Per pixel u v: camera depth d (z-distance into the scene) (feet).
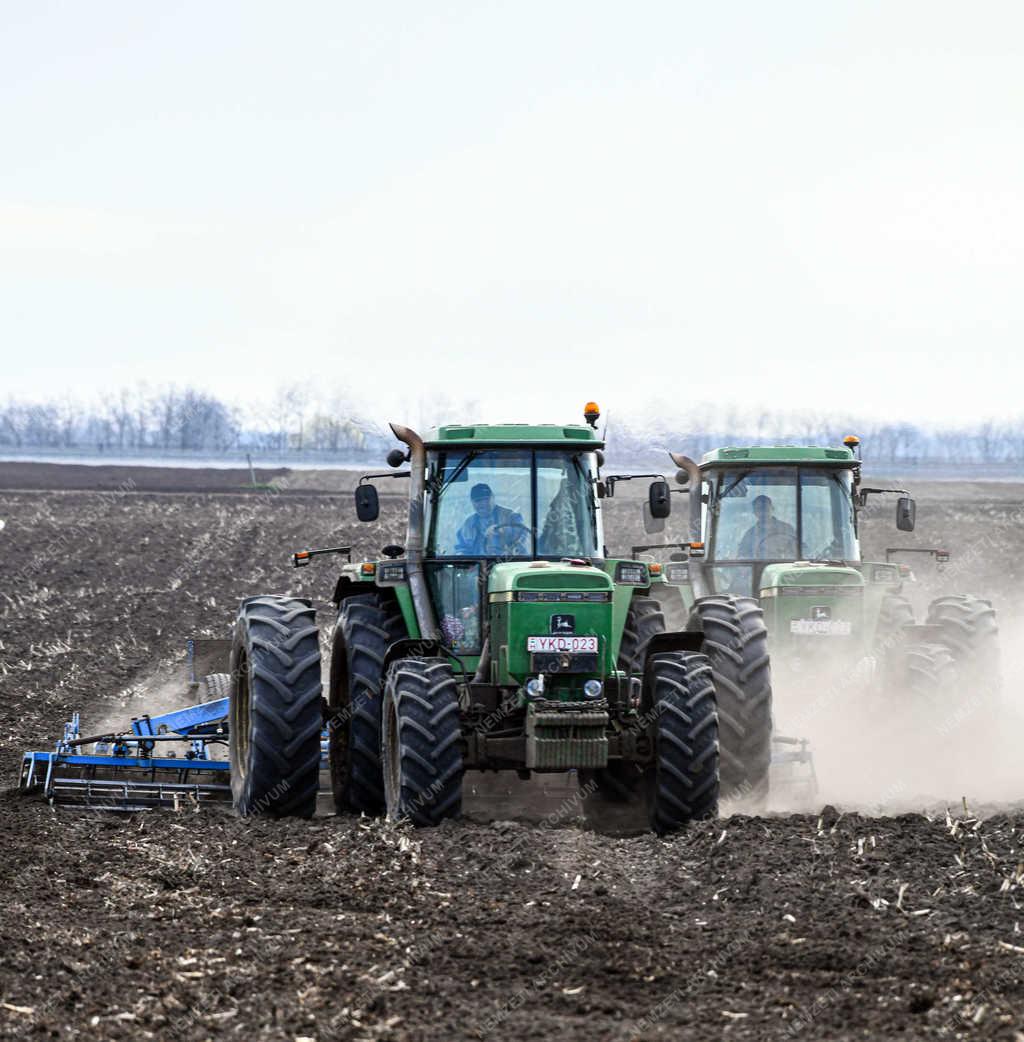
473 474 34.86
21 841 29.60
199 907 24.35
